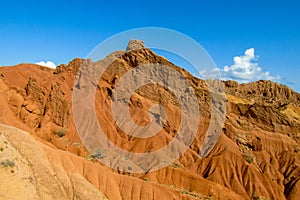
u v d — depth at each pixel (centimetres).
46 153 7762
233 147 16400
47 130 11669
